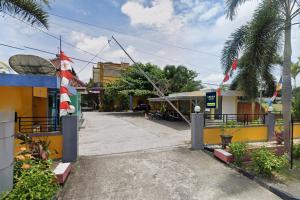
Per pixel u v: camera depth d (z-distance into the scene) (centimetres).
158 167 638
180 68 2828
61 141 675
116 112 3036
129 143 927
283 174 605
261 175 581
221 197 482
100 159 691
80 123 1617
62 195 477
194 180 563
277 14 760
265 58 845
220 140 905
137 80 2498
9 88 851
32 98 927
